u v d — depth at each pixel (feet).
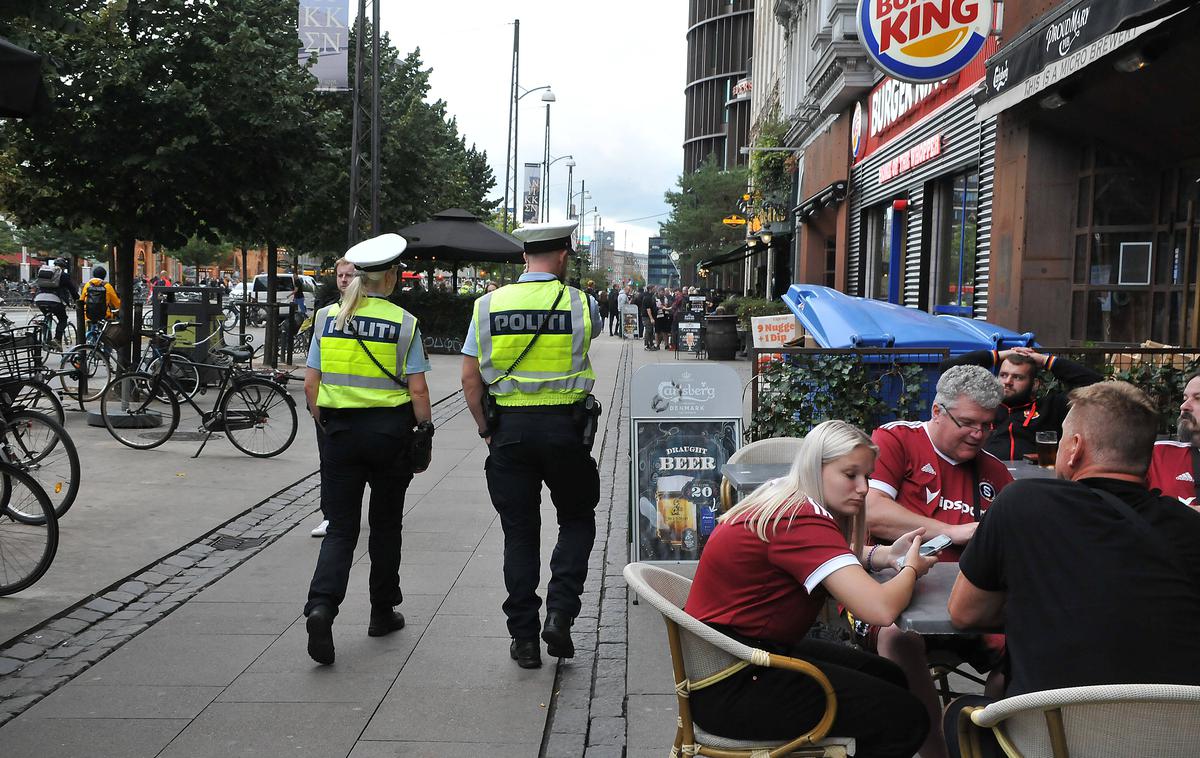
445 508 26.94
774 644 10.20
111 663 15.80
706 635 9.50
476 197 160.56
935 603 10.05
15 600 18.44
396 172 89.20
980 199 43.01
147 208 43.14
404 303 83.05
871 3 36.42
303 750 12.91
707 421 19.83
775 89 125.29
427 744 13.14
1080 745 8.17
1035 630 8.55
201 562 21.57
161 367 35.78
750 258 162.09
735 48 290.76
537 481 15.87
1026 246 37.93
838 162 75.36
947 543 10.23
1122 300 36.09
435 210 103.86
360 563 21.53
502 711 14.17
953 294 51.08
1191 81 29.50
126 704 14.25
